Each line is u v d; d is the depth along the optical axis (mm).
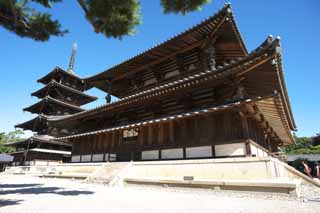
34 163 35531
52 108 42094
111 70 21172
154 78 20297
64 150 40125
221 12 13914
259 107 11922
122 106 17844
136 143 15953
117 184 12312
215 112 11914
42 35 9805
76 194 8664
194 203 6766
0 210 5344
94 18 8148
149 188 11320
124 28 8383
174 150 13375
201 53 16844
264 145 16031
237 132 11180
